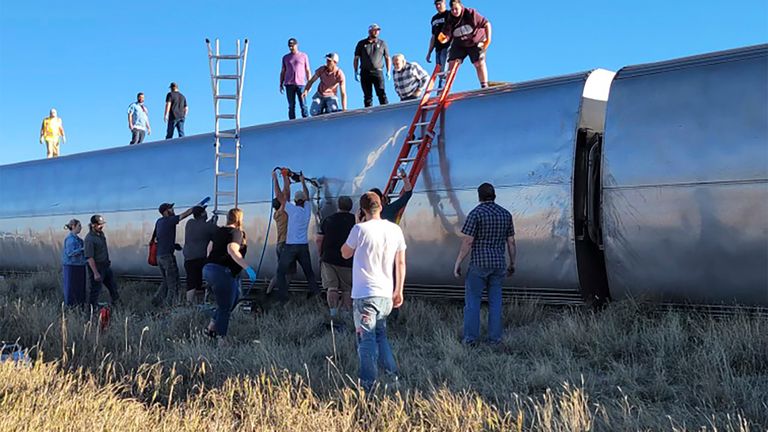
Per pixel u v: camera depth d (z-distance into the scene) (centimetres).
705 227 811
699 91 836
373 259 639
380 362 659
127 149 1542
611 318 815
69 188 1611
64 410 542
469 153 1002
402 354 754
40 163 1725
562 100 945
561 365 695
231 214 880
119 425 523
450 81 1061
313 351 779
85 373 688
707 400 578
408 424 538
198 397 600
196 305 1055
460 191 999
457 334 855
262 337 860
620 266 877
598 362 716
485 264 806
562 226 910
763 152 780
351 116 1180
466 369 703
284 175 1162
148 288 1455
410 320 927
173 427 527
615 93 895
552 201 919
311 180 1173
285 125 1267
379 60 1422
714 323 753
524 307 937
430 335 881
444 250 1016
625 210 865
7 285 1534
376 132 1125
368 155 1120
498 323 812
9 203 1745
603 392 625
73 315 923
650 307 844
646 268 857
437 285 1041
